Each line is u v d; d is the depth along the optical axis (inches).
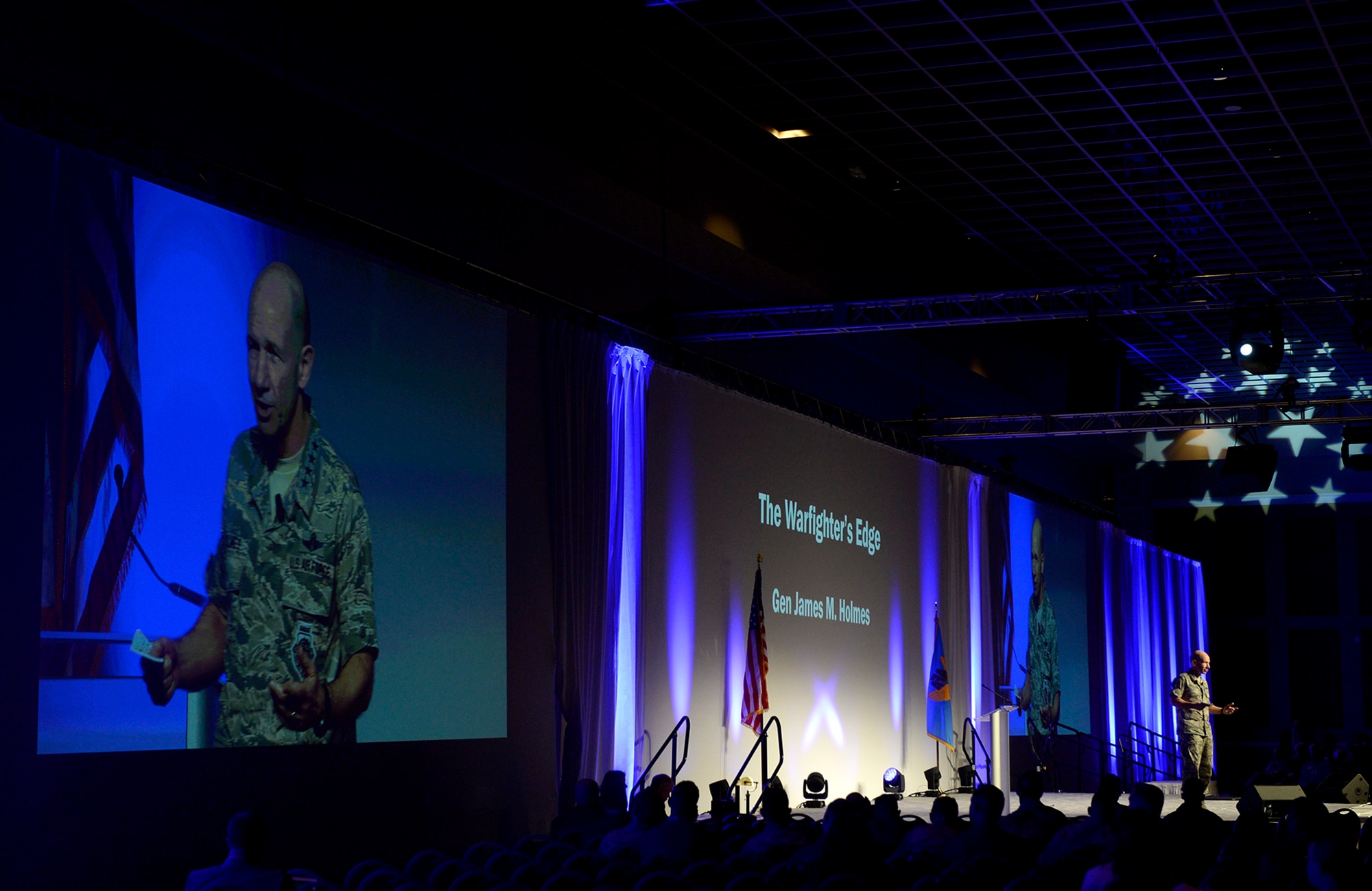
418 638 422.6
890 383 907.4
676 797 305.0
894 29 510.6
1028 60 540.4
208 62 420.5
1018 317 614.2
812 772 673.6
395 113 480.4
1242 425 866.8
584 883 230.5
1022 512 952.3
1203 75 546.9
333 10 441.1
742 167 658.2
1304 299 588.7
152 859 329.4
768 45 533.0
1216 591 1380.4
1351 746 1242.6
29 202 313.3
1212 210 718.5
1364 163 647.1
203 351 353.7
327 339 395.2
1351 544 1343.5
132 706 327.0
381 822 401.4
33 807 303.6
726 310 627.8
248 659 359.6
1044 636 966.4
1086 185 683.4
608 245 623.2
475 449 455.2
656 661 557.6
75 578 315.9
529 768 472.7
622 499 533.3
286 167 396.8
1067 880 239.8
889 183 687.1
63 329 318.3
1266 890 210.4
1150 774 1157.1
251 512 364.2
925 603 808.3
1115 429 874.1
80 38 379.2
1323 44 514.6
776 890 224.1
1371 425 1251.2
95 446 323.0
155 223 343.6
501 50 506.3
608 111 562.9
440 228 517.0
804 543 684.1
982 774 845.8
